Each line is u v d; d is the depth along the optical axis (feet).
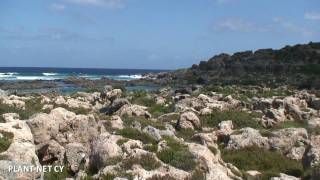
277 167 103.19
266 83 387.96
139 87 449.48
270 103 195.93
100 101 229.86
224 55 575.79
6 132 88.12
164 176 68.69
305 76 428.56
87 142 99.71
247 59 535.60
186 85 464.65
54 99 193.36
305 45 534.78
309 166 94.12
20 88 410.72
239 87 338.13
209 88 321.11
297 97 237.86
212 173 72.18
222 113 169.68
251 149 113.29
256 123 166.20
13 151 75.31
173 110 192.85
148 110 194.70
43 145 93.04
